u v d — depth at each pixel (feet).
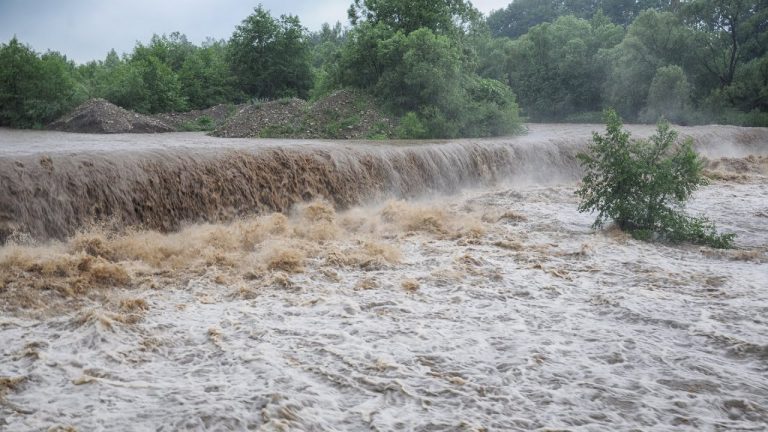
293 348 18.45
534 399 15.39
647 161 36.37
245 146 45.29
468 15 101.50
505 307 22.52
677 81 129.08
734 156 84.33
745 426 14.24
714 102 128.57
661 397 15.56
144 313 21.54
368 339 19.22
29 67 99.86
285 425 13.74
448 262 28.66
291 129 81.87
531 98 159.02
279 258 28.27
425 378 16.47
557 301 23.29
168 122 107.45
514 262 28.94
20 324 20.61
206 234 33.17
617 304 22.65
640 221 35.35
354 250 30.63
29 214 31.94
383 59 87.97
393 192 49.19
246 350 18.21
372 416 14.43
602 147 36.45
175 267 28.07
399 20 96.17
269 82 150.82
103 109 93.40
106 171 35.32
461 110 84.43
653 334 19.92
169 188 37.40
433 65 83.10
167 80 129.80
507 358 17.81
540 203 46.03
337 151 47.03
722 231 36.99
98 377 16.39
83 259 26.78
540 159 62.49
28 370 16.70
